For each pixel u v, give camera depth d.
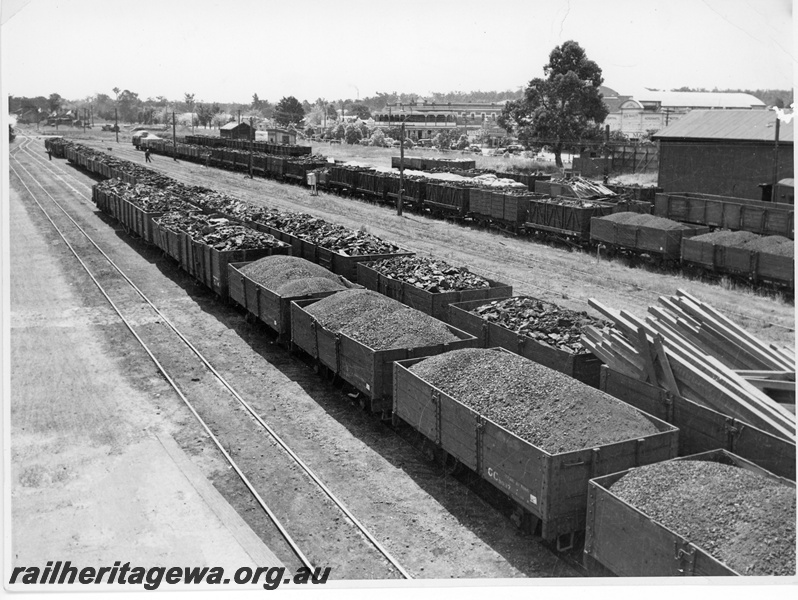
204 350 18.95
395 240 34.62
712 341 12.98
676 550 7.81
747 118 40.09
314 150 94.31
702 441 10.74
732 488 8.58
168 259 30.06
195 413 14.84
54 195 50.16
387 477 12.30
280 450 13.34
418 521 11.00
